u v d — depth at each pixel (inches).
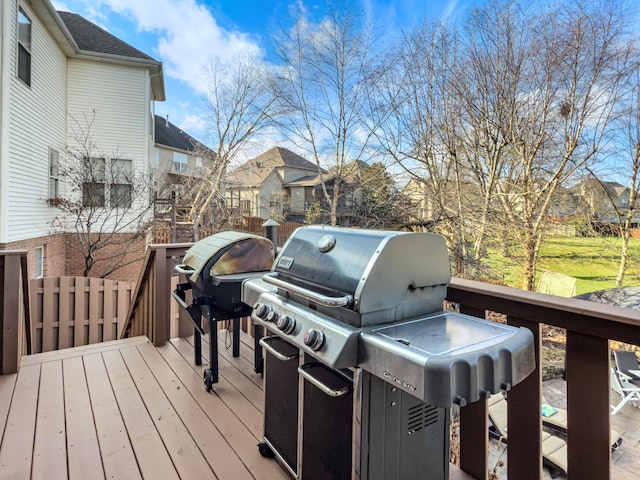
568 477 50.0
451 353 38.5
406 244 50.6
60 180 355.3
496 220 383.6
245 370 104.7
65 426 77.9
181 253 128.3
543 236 375.2
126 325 160.1
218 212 644.7
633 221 364.5
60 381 98.0
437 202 406.6
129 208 394.3
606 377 46.4
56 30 328.5
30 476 63.1
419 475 52.4
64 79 365.7
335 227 61.9
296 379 59.4
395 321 50.1
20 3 279.3
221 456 68.8
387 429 48.7
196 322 99.7
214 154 685.3
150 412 83.5
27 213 292.8
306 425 56.7
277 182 974.4
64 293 188.1
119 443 72.4
